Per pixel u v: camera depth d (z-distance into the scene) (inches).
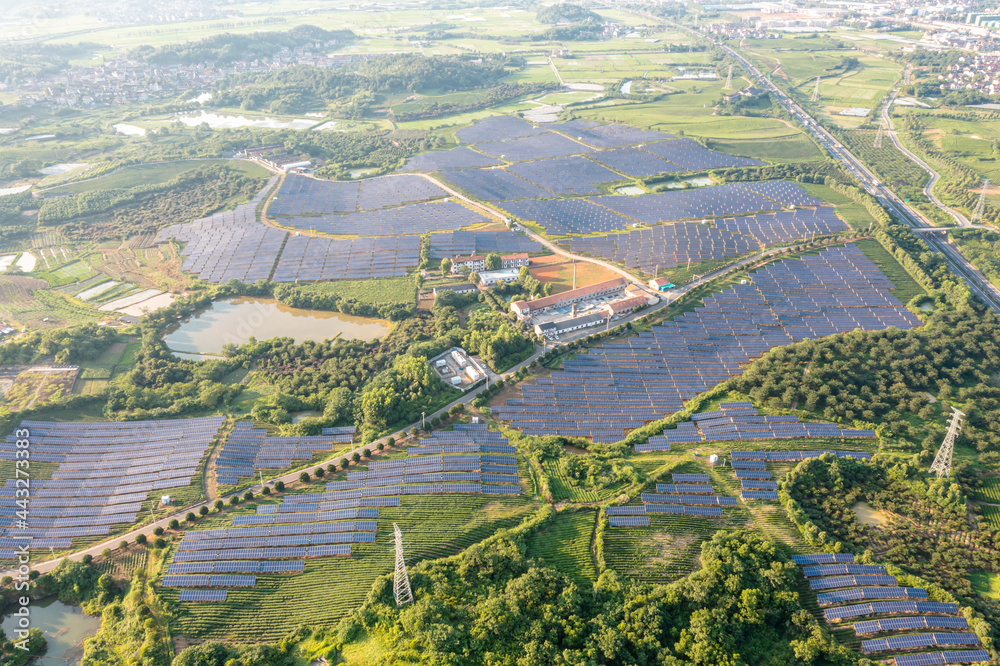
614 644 5871.1
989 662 5821.9
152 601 6545.3
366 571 6815.9
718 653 5836.6
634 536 7244.1
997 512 7539.4
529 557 6909.5
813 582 6658.5
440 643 5856.3
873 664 5831.7
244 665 5782.5
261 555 7017.7
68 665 6240.2
